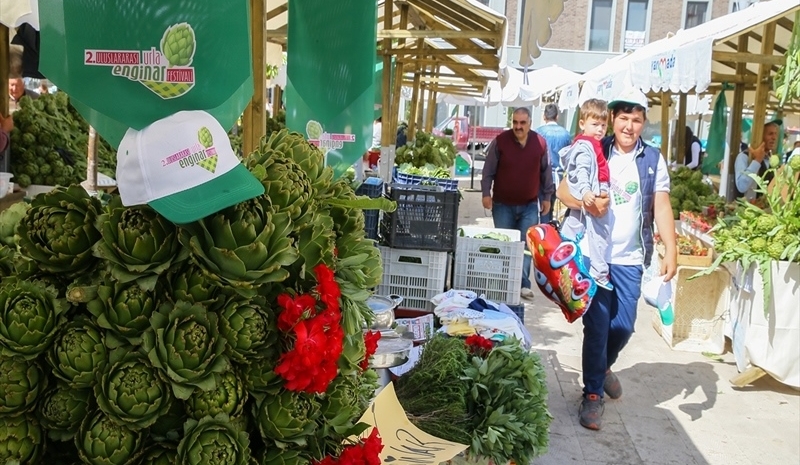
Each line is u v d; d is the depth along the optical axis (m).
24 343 1.16
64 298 1.23
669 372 4.78
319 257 1.41
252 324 1.25
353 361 1.47
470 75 10.65
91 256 1.26
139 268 1.20
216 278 1.22
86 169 4.93
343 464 1.37
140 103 1.15
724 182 8.34
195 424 1.21
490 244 4.09
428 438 1.95
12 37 5.34
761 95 6.99
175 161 1.16
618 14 20.83
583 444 3.64
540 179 6.39
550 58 21.25
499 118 24.45
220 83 1.18
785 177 4.60
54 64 1.17
